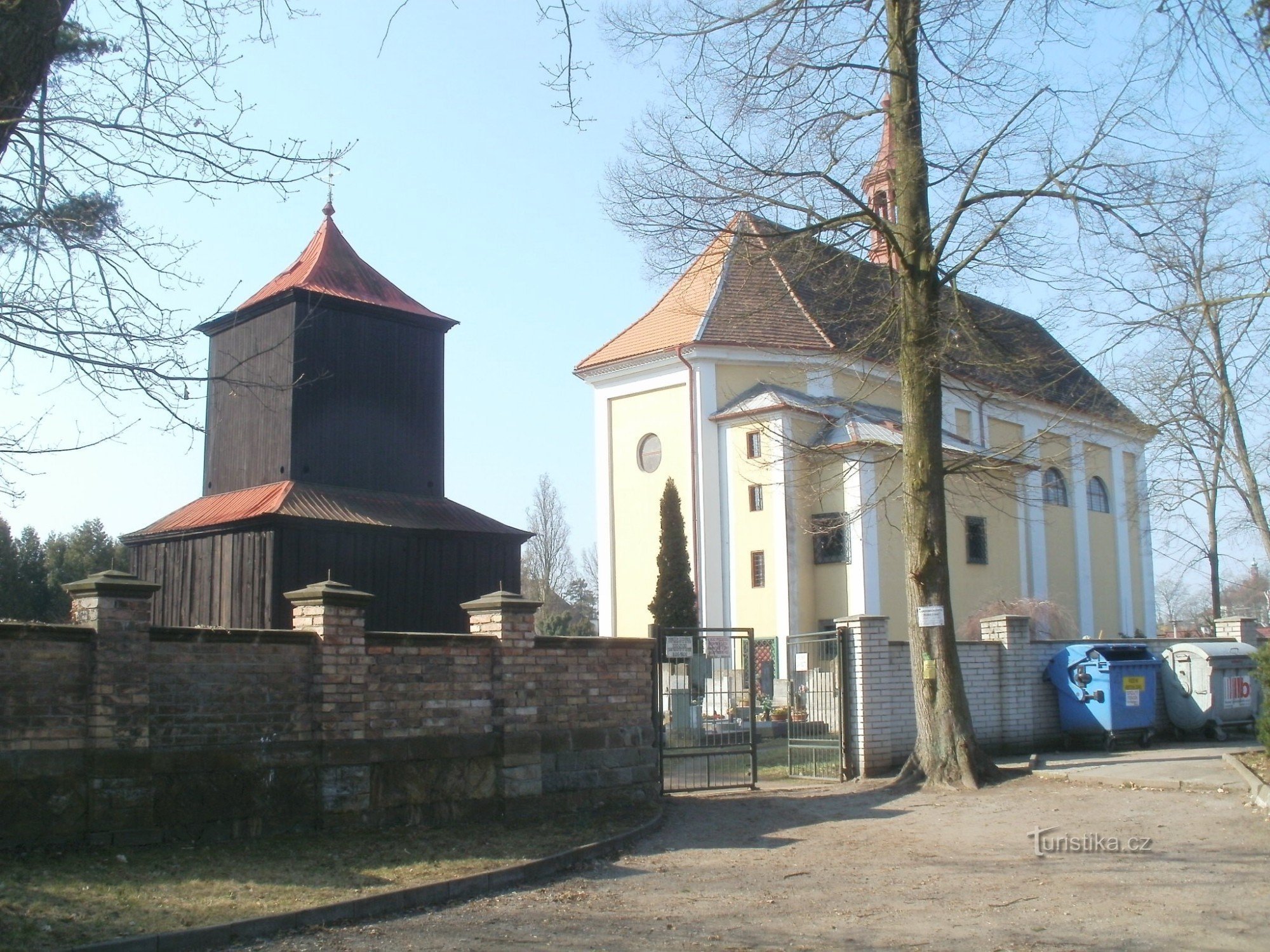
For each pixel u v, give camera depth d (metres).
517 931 7.76
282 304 21.09
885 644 16.55
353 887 8.59
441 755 11.89
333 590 11.16
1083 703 18.05
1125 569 45.03
